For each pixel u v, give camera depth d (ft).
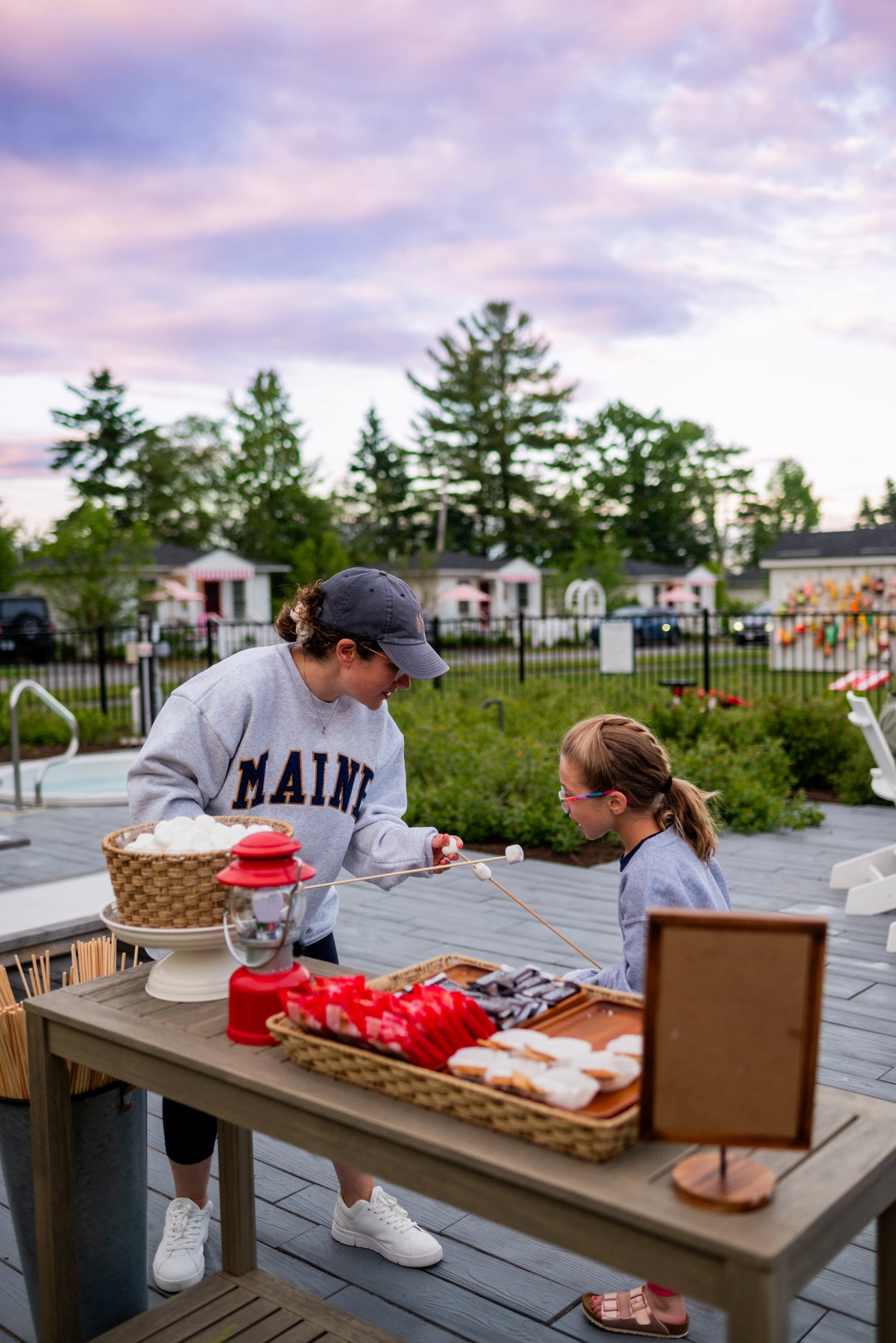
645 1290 6.32
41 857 18.98
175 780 6.21
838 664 66.28
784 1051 3.28
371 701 6.41
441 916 14.93
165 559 118.21
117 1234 6.15
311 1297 6.30
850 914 14.73
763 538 234.99
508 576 132.46
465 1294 6.69
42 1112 5.53
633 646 44.55
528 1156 3.63
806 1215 3.27
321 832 6.66
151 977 5.62
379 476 190.90
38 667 73.31
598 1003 4.80
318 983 4.73
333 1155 4.14
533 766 20.66
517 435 165.07
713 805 20.18
